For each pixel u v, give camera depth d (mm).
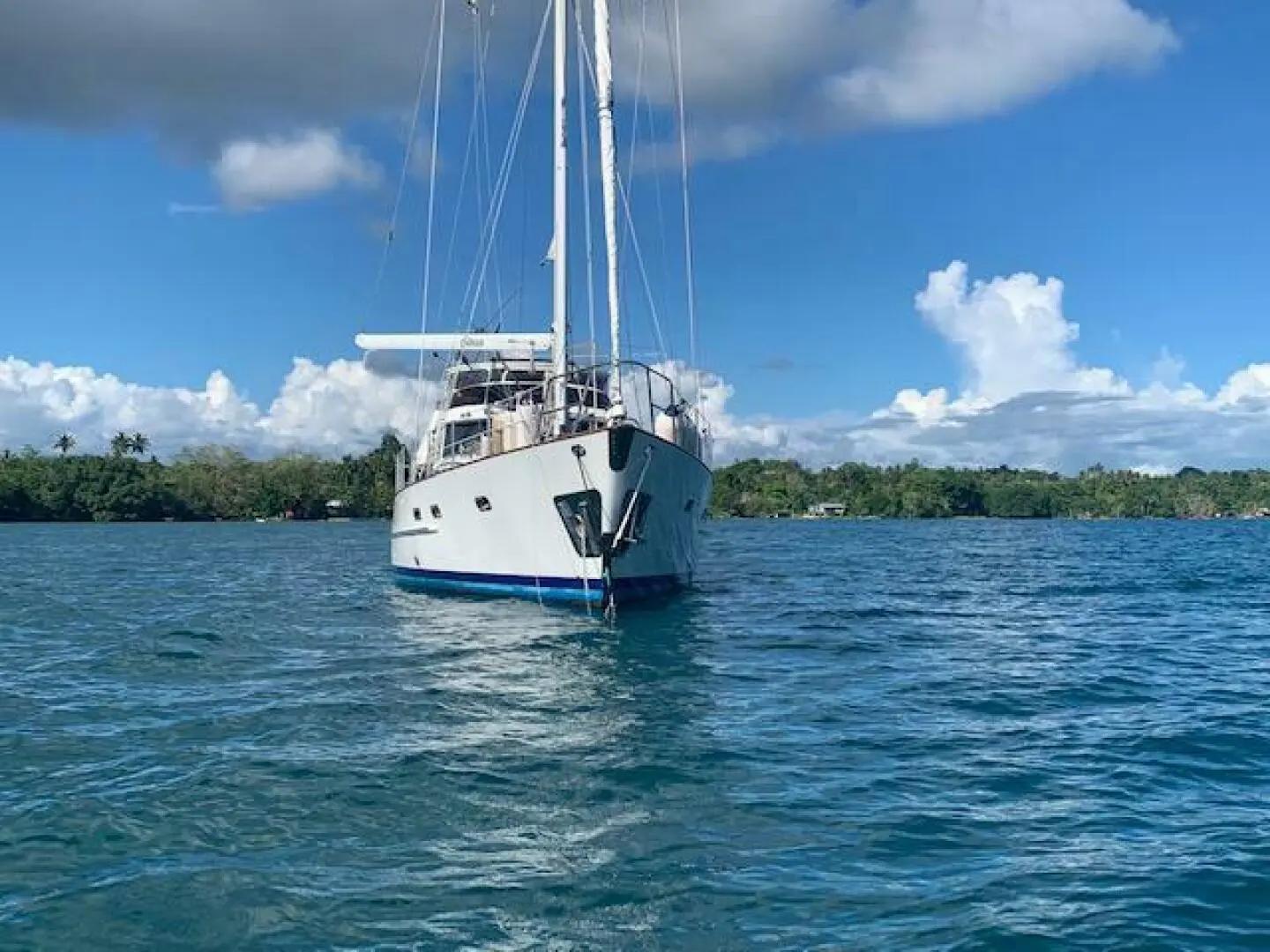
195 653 17469
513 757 10273
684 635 19156
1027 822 8336
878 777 9594
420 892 6910
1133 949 6059
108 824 8250
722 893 6902
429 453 27531
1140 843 7848
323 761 10141
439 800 8867
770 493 164125
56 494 125375
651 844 7820
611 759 10211
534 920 6492
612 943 6191
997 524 134750
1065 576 37125
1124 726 11773
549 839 7914
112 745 10875
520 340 25984
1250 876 7133
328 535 89875
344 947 6145
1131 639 19531
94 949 6113
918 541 72312
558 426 21797
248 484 142000
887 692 13859
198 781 9414
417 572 27453
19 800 8875
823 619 22422
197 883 7039
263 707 12805
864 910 6645
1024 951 6062
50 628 21422
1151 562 46656
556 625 20062
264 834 8039
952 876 7188
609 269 22672
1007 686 14344
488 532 23109
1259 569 41562
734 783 9406
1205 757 10375
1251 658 17203
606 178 22484
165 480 137375
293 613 23844
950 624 21734
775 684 14383
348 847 7754
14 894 6879
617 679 14695
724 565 43188
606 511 20094
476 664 15984
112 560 50250
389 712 12461
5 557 52656
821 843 7844
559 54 23156
